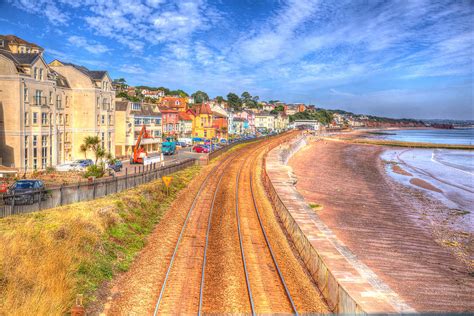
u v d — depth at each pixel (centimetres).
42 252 1444
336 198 4044
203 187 3700
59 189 2183
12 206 1891
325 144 12875
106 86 5450
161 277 1559
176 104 10438
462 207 3962
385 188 4894
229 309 1316
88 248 1630
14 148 3875
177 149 7950
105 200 2388
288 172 4706
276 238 2234
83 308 1202
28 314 1107
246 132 14800
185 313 1274
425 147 12850
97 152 4353
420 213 3606
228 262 1750
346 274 1493
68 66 5075
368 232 2859
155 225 2355
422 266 2222
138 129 6669
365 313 1185
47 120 4291
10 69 3812
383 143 13938
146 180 3244
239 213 2727
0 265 1287
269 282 1563
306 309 1372
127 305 1321
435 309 1666
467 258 2416
